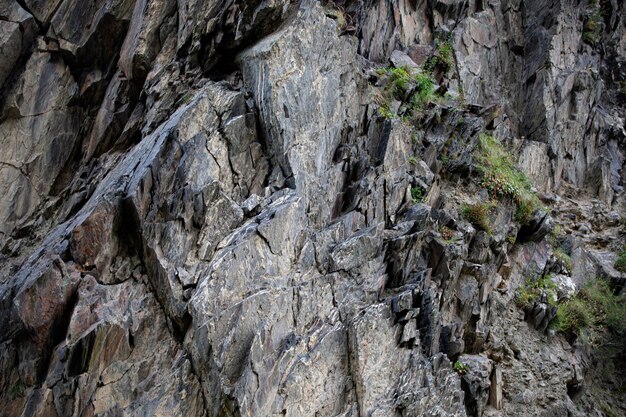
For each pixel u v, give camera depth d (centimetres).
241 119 866
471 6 1550
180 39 944
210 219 793
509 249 1238
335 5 1192
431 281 1014
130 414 700
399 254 948
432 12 1438
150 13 950
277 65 896
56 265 733
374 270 916
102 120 976
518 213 1259
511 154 1445
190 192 787
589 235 1520
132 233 777
